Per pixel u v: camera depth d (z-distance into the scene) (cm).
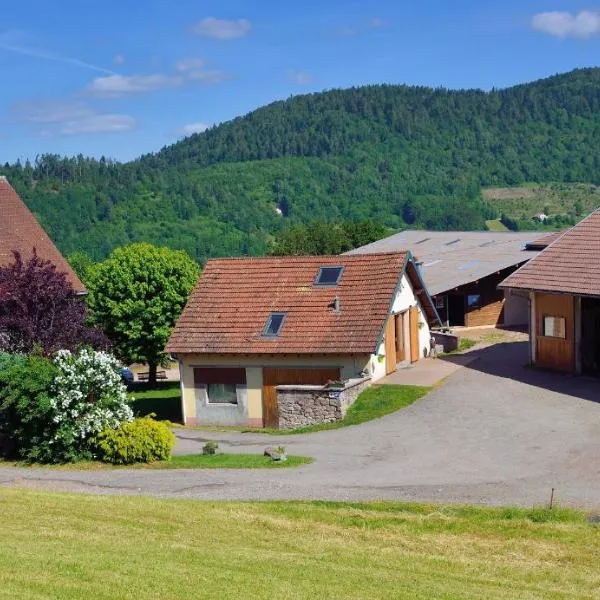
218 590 1297
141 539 1579
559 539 1692
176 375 5459
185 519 1750
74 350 3067
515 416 2762
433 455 2423
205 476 2273
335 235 9331
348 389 3025
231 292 3509
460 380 3272
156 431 2509
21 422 2581
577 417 2697
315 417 3009
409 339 3612
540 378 3231
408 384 3225
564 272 3300
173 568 1395
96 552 1464
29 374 2545
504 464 2289
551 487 2061
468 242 5744
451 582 1432
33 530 1605
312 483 2156
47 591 1247
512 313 4725
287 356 3253
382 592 1338
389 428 2778
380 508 1905
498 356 3691
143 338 4506
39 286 3153
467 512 1859
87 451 2566
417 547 1645
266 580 1361
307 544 1627
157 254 4522
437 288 4466
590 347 3294
